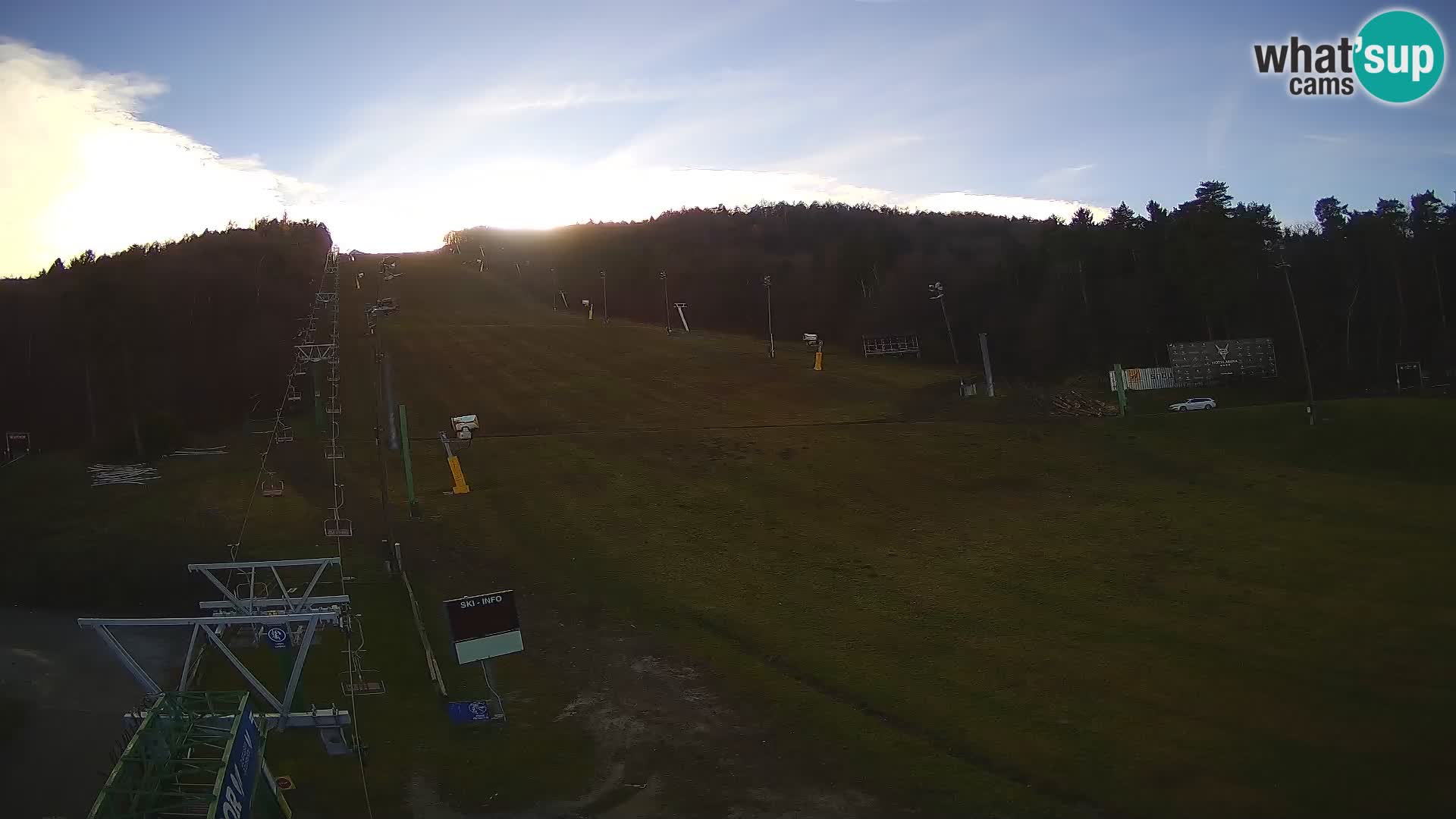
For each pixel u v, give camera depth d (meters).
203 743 20.55
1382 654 34.31
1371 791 26.78
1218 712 31.53
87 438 65.69
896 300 114.00
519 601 42.50
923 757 30.03
